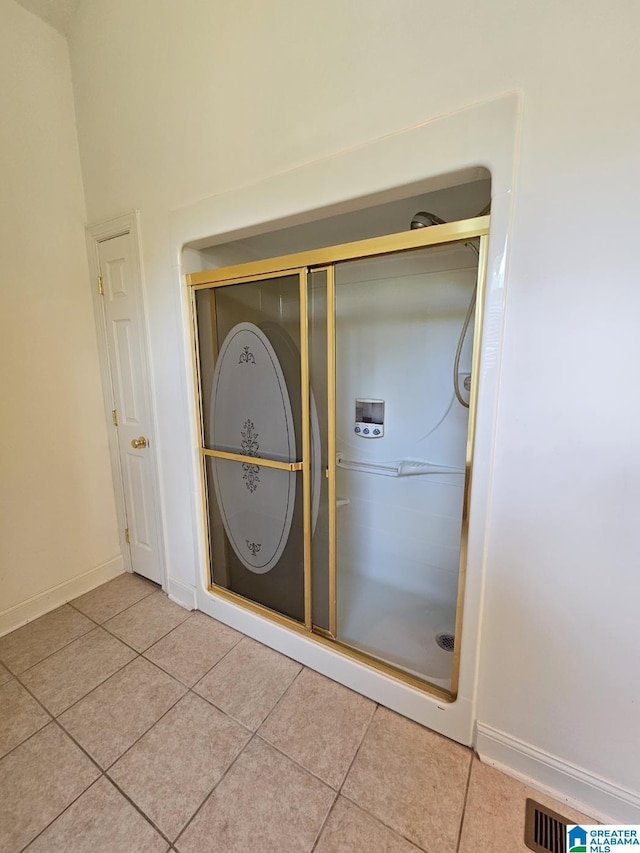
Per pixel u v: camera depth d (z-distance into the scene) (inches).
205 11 53.6
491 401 41.8
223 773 47.8
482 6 36.4
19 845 40.6
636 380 35.4
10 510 72.6
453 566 75.7
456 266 62.5
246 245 71.4
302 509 62.7
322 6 44.7
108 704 57.4
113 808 44.1
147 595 84.5
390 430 78.1
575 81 33.6
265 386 62.9
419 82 40.4
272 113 50.6
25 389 73.3
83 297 81.0
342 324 74.4
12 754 50.2
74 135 76.2
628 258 34.2
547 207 36.4
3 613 72.6
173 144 61.5
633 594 38.0
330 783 46.6
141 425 80.1
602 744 41.8
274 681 61.5
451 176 40.7
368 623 71.3
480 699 48.4
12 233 69.2
